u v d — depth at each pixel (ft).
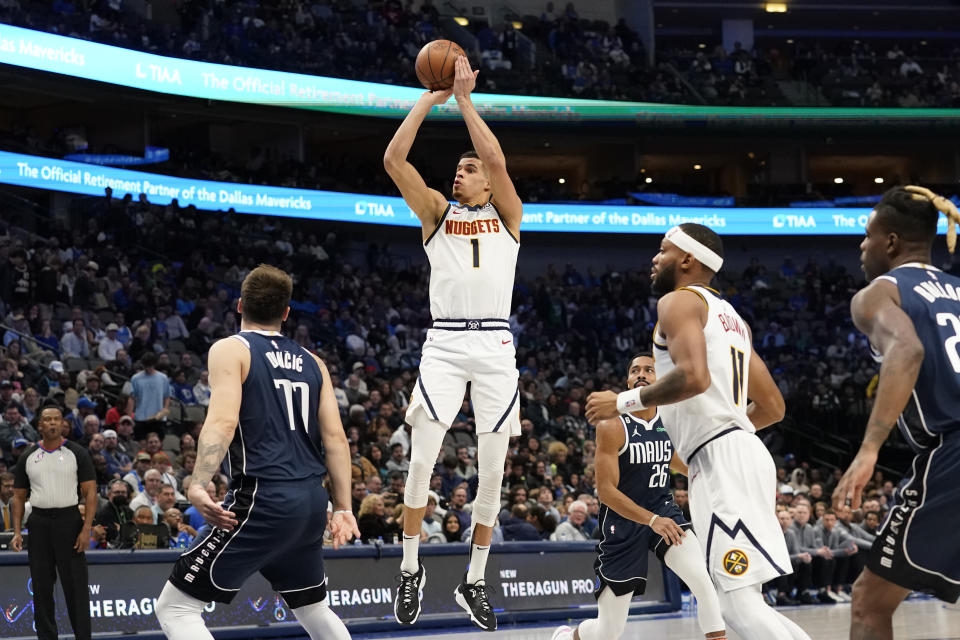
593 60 96.53
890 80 100.27
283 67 79.25
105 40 70.38
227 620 28.53
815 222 94.79
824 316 89.92
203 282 67.72
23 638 25.89
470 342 17.01
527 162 103.96
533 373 68.39
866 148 102.42
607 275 88.63
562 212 90.68
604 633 20.34
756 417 15.19
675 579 37.63
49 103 80.02
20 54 65.92
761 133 94.79
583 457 53.42
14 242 58.80
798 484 54.95
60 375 45.52
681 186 93.61
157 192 74.49
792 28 115.44
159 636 27.14
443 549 32.71
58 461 25.23
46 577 24.91
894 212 12.32
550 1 105.50
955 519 11.28
